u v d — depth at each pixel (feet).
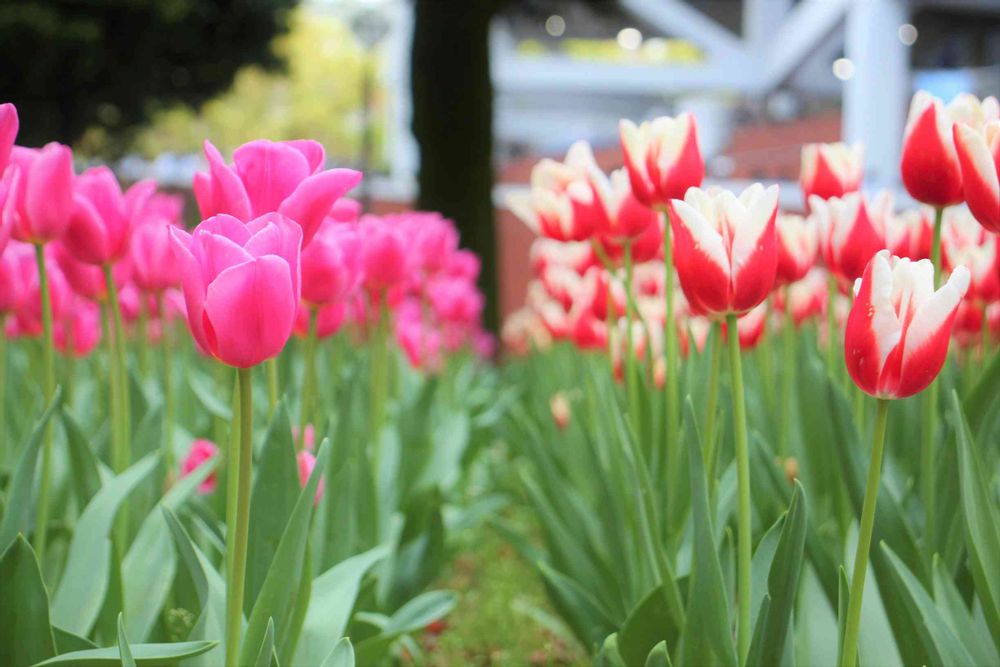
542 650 5.07
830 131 33.86
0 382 3.53
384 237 4.26
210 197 2.81
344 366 6.15
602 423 4.42
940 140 3.14
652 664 2.86
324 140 63.41
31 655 2.84
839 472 3.68
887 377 2.60
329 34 62.95
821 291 5.71
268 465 3.14
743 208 2.79
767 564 3.09
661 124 3.32
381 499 4.85
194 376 5.33
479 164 17.87
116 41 25.71
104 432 3.98
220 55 28.55
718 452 3.40
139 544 3.46
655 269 5.85
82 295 3.79
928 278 2.56
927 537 3.21
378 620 3.80
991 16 38.91
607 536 3.93
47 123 26.07
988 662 2.96
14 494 2.99
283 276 2.52
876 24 32.65
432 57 17.80
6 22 23.58
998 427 3.74
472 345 11.32
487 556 6.70
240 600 2.72
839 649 2.88
